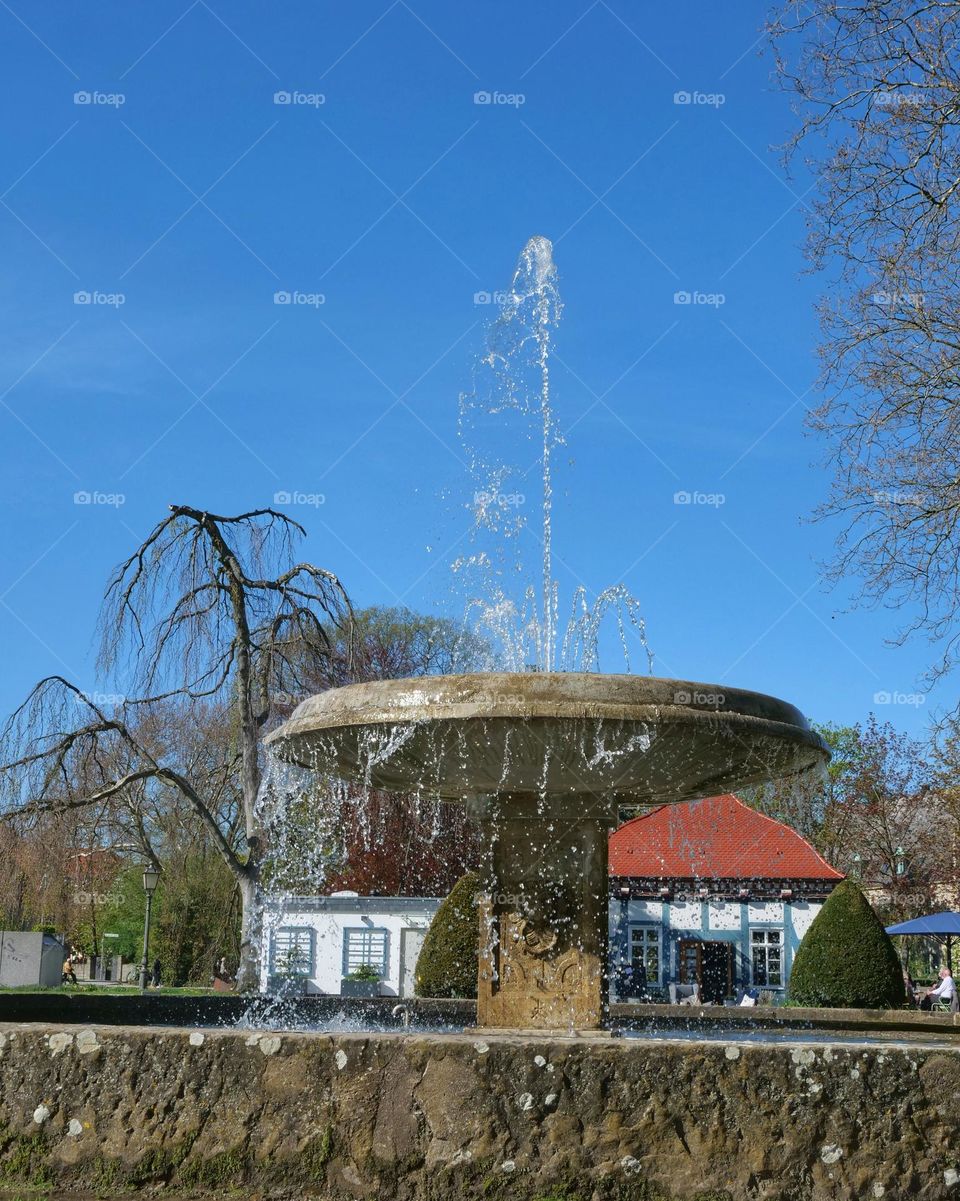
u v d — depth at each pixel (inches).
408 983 1107.9
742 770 251.8
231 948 1031.0
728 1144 147.3
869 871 1528.1
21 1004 297.9
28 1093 158.1
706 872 1205.7
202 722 933.8
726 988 1183.6
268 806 581.6
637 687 220.5
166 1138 152.9
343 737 237.5
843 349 576.7
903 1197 145.9
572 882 257.0
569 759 229.5
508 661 356.8
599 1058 149.7
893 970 839.7
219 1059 154.5
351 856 1177.4
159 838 1075.9
